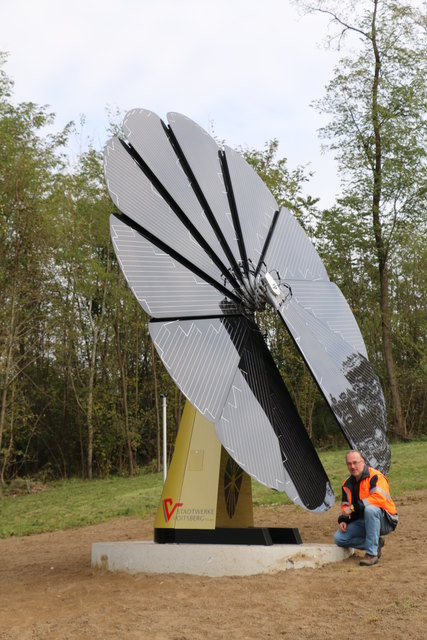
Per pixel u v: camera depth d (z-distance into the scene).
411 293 39.09
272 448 8.12
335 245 35.03
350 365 9.09
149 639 6.05
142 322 32.62
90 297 32.38
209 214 9.38
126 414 31.91
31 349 31.64
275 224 10.18
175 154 9.52
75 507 19.64
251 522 9.25
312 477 8.38
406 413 39.78
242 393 8.23
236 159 10.37
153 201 8.80
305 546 8.45
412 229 33.22
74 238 30.77
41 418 35.69
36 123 28.56
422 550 9.05
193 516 8.79
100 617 6.82
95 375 35.31
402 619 6.08
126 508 18.00
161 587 7.84
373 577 7.58
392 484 17.58
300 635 5.93
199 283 8.66
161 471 32.31
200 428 9.22
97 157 32.41
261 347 8.98
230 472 9.09
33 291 28.36
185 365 7.90
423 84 32.03
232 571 8.23
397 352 40.00
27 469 36.19
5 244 27.50
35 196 27.75
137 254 8.26
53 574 9.59
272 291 8.68
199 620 6.52
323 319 9.44
